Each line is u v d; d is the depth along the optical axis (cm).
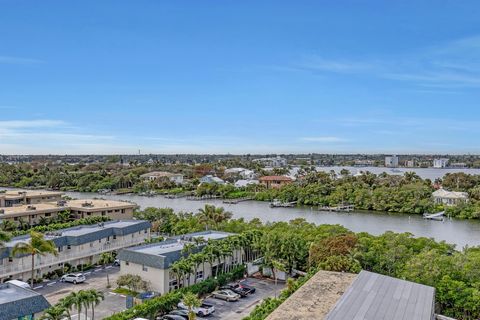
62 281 6638
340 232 7944
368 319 3694
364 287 4450
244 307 5684
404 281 4775
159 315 5244
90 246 7419
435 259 5756
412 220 14375
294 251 7012
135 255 6262
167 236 9438
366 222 13838
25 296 4584
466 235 11694
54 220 9831
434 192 17362
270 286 6625
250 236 7462
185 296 4991
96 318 5169
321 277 5619
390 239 6988
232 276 6794
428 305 4122
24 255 6425
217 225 9144
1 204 11862
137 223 8544
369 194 17175
